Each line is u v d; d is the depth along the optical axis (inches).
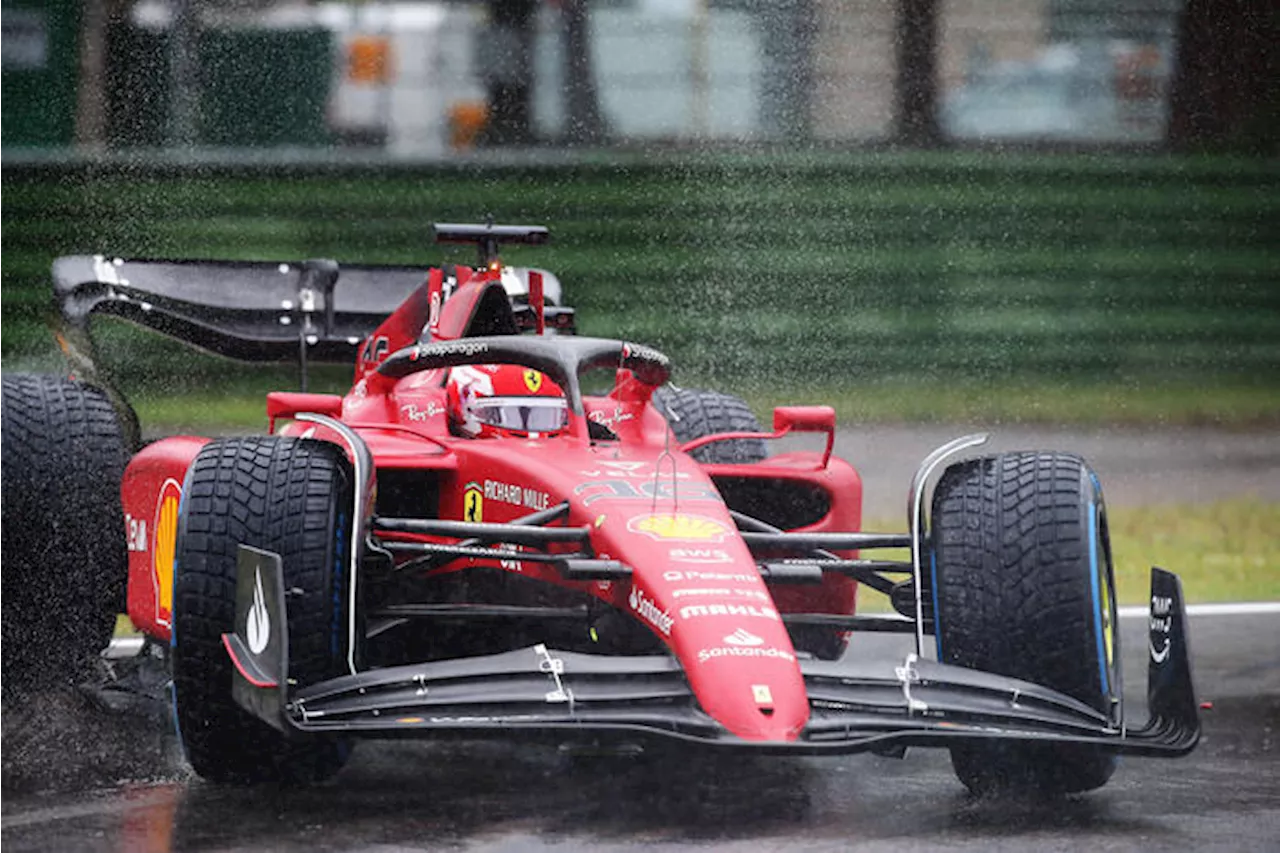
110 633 1105.4
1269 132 2849.4
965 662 850.1
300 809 823.7
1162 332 2628.0
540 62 2962.6
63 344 1251.2
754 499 1047.6
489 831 782.5
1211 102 2901.1
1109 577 862.5
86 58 2780.5
